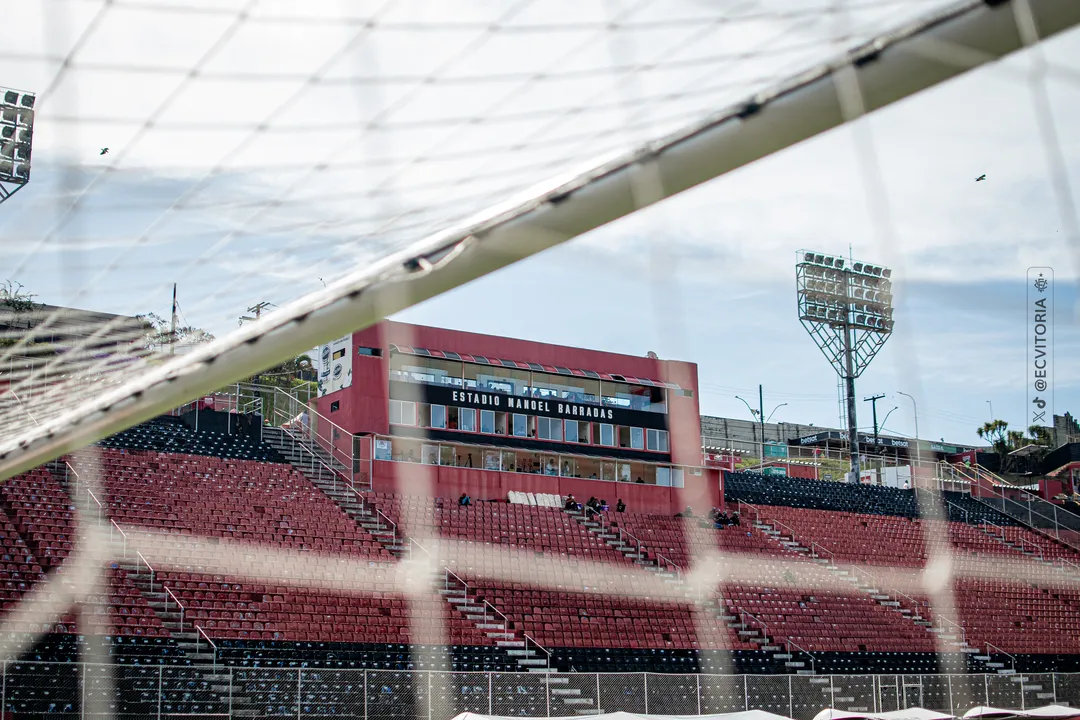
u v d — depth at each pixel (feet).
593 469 162.20
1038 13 18.99
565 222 25.81
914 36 20.27
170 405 37.73
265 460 138.21
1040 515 202.49
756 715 93.61
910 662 149.18
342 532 128.47
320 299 31.12
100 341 41.78
